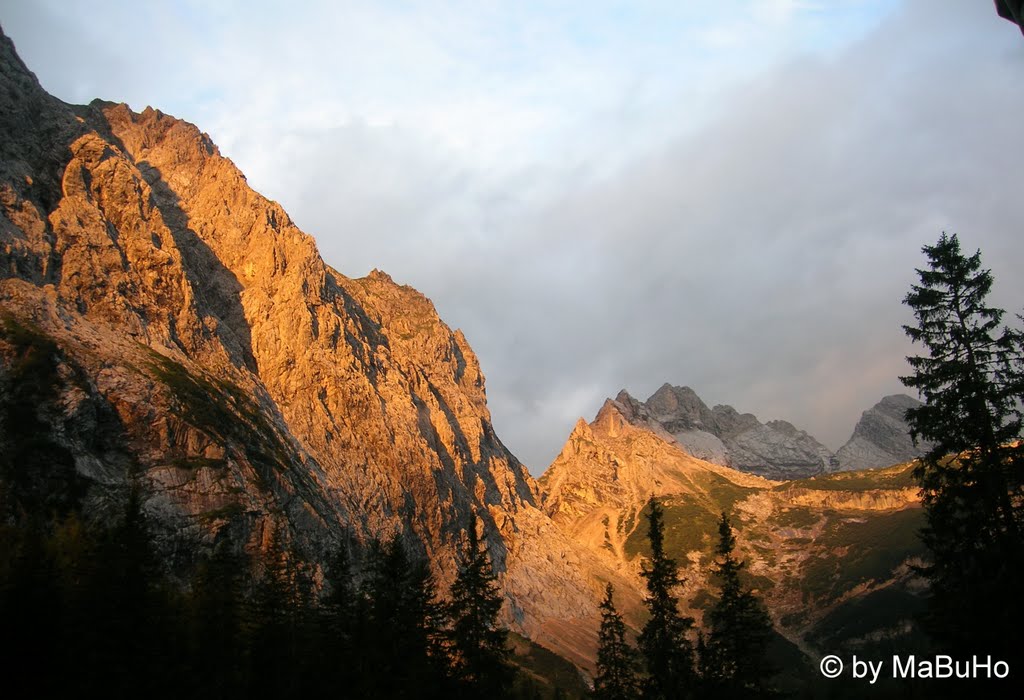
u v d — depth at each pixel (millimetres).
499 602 71875
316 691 69938
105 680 61250
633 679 84375
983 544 43906
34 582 60688
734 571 67812
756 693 63750
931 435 46000
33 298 131500
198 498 118438
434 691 68188
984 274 45656
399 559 76125
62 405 113188
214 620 74938
